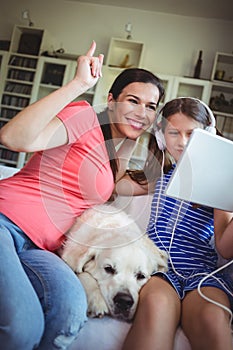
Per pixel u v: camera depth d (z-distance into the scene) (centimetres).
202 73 433
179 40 438
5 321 77
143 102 109
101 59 110
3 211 102
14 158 412
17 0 454
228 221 114
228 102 404
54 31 452
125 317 94
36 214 105
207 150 96
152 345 81
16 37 432
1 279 82
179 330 94
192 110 118
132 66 413
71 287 88
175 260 112
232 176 99
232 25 431
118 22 445
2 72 425
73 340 86
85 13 450
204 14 428
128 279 102
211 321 85
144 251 109
